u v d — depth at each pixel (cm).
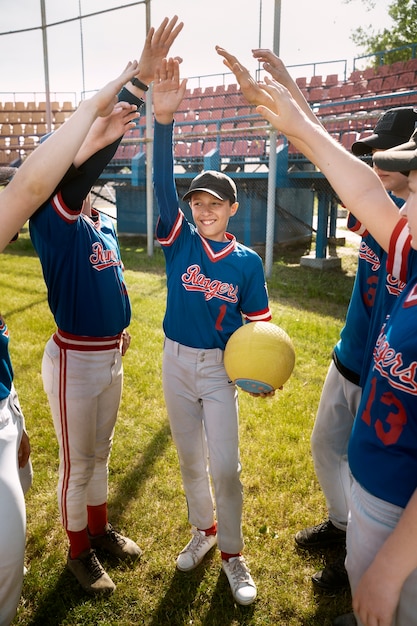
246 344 208
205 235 233
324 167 137
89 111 141
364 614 117
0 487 152
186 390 232
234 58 160
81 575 235
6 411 169
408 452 127
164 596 233
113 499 297
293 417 379
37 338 546
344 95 1420
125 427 372
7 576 151
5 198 138
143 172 1178
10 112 2266
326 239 992
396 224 134
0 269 903
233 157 1228
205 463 246
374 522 134
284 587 238
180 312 228
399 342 124
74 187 186
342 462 244
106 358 227
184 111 1564
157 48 200
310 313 648
